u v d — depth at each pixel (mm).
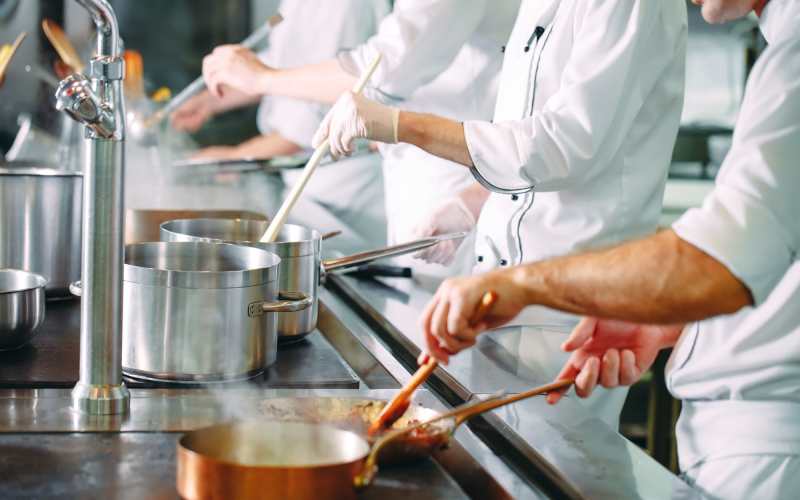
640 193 1968
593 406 1976
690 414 1642
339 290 2426
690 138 3934
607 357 1460
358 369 1789
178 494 1054
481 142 1878
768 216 1088
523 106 2049
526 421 1356
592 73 1831
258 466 958
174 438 1222
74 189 1987
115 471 1112
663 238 1106
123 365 1487
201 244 1651
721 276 1070
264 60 4227
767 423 1505
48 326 1795
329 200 4062
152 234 2418
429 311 1175
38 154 3703
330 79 2736
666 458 3396
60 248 1979
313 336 1851
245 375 1504
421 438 1125
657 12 1863
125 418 1286
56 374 1492
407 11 2467
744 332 1532
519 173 1870
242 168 3469
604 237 1959
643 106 1954
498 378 1581
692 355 1621
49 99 4133
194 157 3969
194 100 4055
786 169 1109
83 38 4195
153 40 4582
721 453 1540
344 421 1286
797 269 1482
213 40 4629
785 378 1503
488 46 2691
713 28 3840
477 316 1137
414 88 2562
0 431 1224
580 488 1126
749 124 1163
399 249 1885
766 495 1486
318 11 4078
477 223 2418
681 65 1968
